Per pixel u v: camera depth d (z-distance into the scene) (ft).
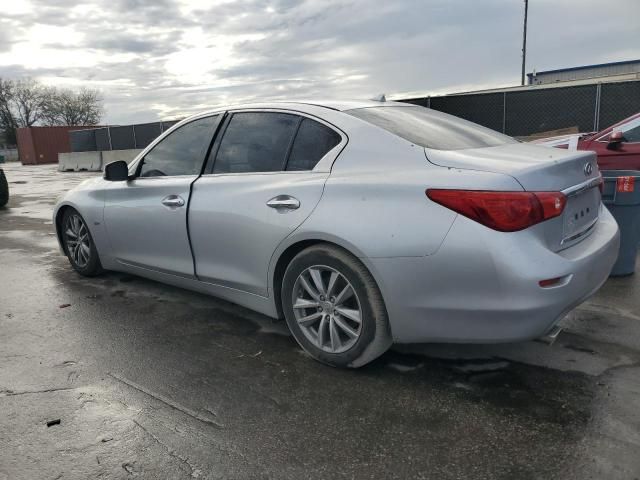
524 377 9.78
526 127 48.67
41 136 137.59
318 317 10.28
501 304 8.32
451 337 8.91
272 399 9.29
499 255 8.18
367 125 10.18
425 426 8.36
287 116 11.29
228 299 12.28
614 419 8.38
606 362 10.28
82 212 15.80
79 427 8.52
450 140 10.30
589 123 46.80
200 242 12.23
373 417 8.66
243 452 7.84
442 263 8.55
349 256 9.52
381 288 9.17
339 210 9.53
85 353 11.32
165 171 13.50
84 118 238.07
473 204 8.33
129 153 86.43
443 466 7.43
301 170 10.61
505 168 8.58
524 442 7.88
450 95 50.26
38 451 7.93
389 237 8.93
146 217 13.55
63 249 17.56
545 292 8.27
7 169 110.73
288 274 10.44
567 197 9.11
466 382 9.67
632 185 14.71
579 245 9.52
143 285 15.97
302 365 10.53
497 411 8.71
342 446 7.93
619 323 12.12
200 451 7.88
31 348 11.62
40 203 38.93
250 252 11.09
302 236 9.99
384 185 9.18
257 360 10.82
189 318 13.23
